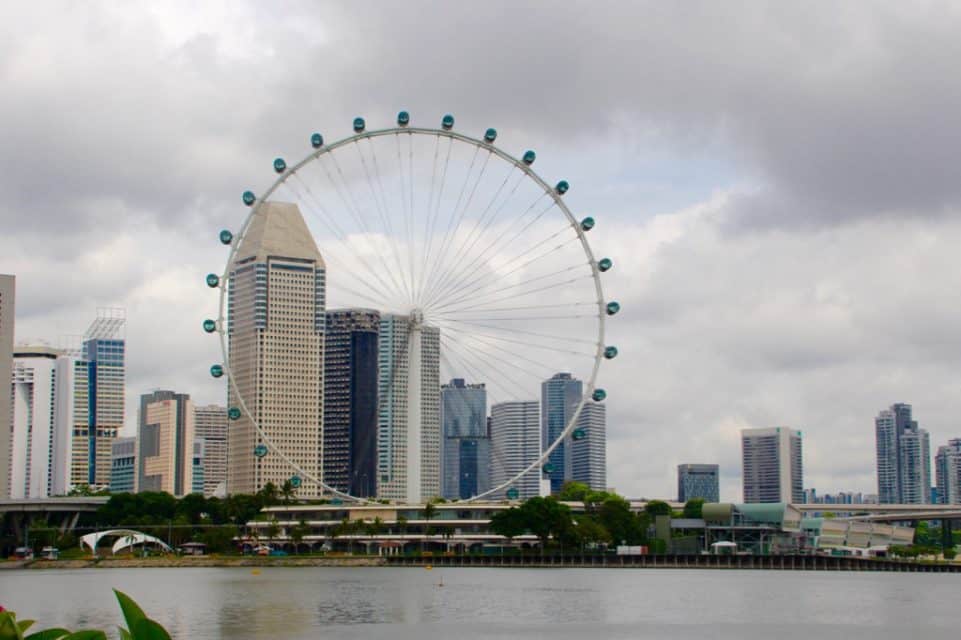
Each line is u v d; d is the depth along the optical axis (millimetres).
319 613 176875
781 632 156750
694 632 155250
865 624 168750
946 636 153375
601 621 167000
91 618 170375
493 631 153125
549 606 191750
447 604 194250
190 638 143750
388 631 152125
